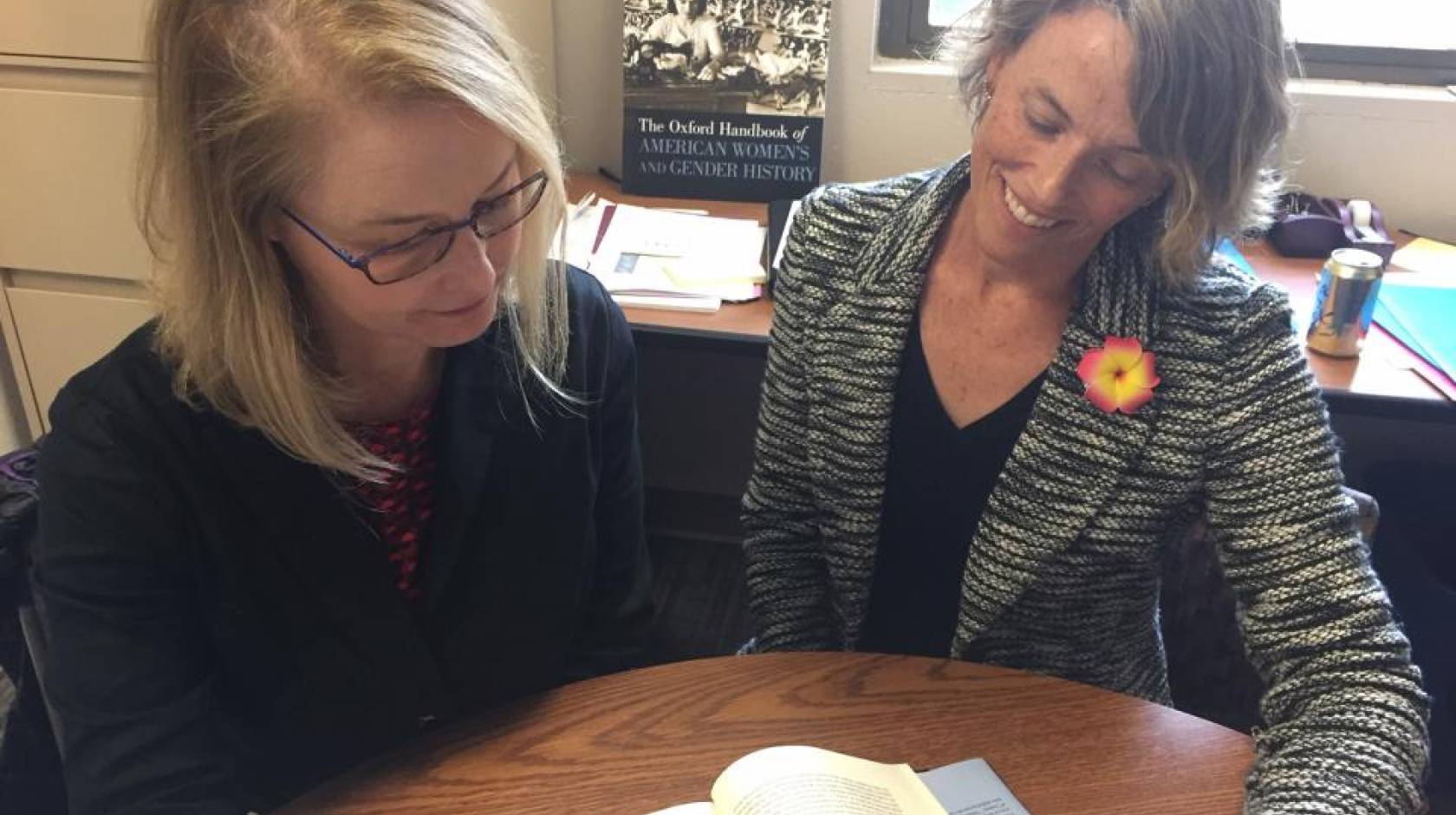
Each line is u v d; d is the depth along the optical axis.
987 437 1.11
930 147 2.02
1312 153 1.92
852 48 1.96
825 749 0.91
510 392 1.01
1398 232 1.92
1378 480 1.95
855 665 1.02
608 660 1.19
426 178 0.75
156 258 0.84
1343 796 0.83
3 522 1.14
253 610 0.97
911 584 1.22
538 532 1.07
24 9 1.56
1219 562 1.09
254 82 0.73
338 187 0.75
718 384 2.31
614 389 1.11
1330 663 0.93
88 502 0.88
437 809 0.87
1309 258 1.78
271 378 0.84
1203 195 0.93
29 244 1.75
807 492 1.23
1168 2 0.84
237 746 1.05
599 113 2.09
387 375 0.96
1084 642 1.16
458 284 0.80
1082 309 1.04
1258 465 0.99
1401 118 1.87
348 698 1.03
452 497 1.00
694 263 1.70
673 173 1.97
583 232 1.79
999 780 0.89
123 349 0.91
